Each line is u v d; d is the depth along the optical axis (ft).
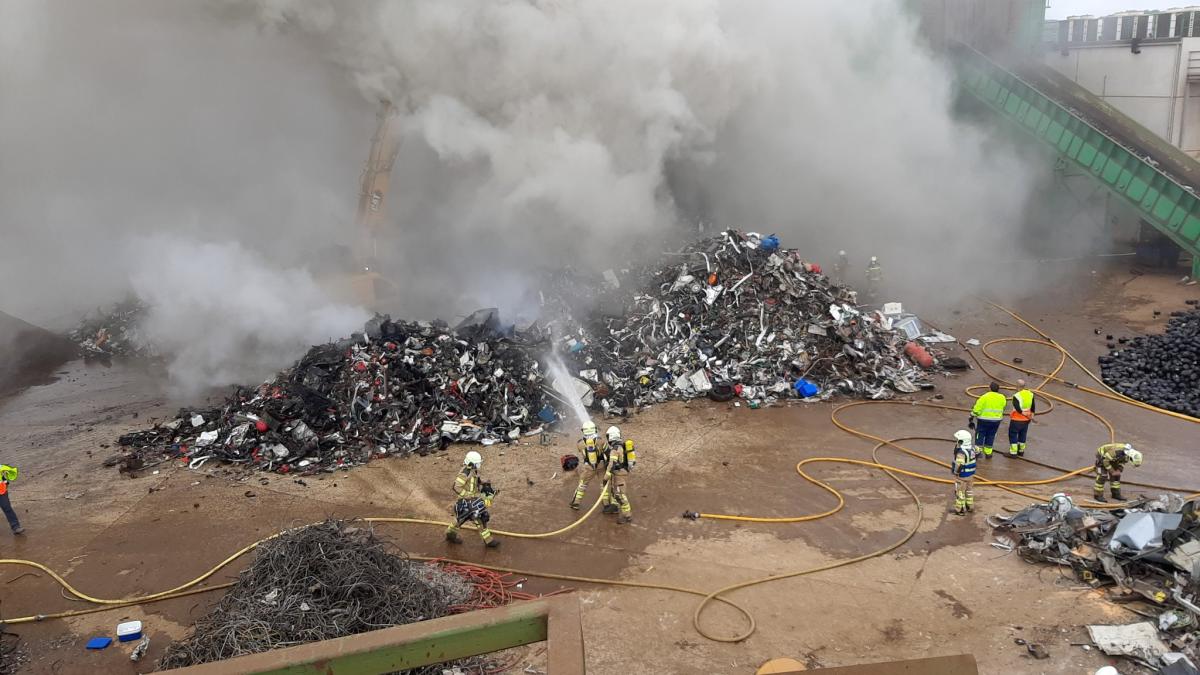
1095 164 82.64
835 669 9.75
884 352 59.62
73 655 28.40
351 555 28.63
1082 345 64.75
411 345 54.70
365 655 9.64
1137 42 102.32
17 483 44.39
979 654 26.27
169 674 9.25
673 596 30.73
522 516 38.27
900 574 31.78
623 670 26.16
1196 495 38.32
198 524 38.45
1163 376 55.77
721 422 50.52
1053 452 44.68
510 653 27.12
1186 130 101.60
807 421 50.31
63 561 35.24
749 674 25.77
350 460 45.80
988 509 37.37
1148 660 25.16
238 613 26.50
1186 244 74.54
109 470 45.96
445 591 30.14
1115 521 32.58
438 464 45.11
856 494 39.52
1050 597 29.48
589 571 32.83
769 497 39.52
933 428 48.62
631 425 50.52
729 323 59.82
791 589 30.94
